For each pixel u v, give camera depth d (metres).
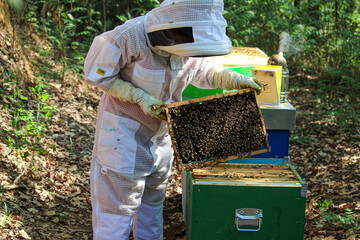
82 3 7.89
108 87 2.24
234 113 2.31
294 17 7.74
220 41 2.04
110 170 2.33
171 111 2.19
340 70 6.88
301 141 5.07
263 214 2.42
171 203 3.62
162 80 2.28
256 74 2.77
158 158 2.51
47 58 6.40
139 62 2.23
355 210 3.25
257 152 2.39
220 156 2.32
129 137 2.34
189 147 2.25
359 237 2.85
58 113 5.22
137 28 2.17
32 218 3.06
